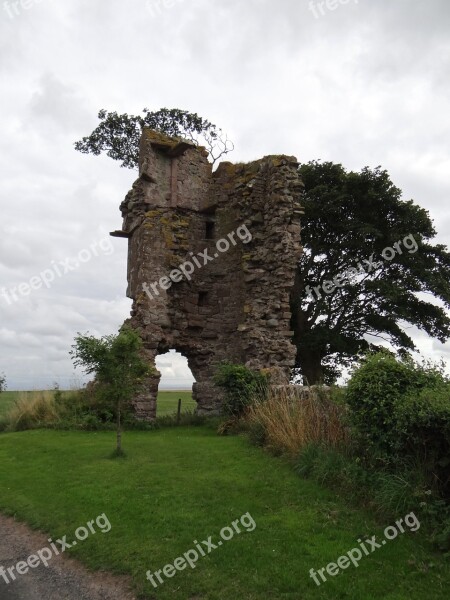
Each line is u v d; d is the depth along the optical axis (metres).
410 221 27.89
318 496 7.68
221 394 19.12
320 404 10.58
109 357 11.53
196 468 9.83
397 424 6.98
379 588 5.32
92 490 8.83
